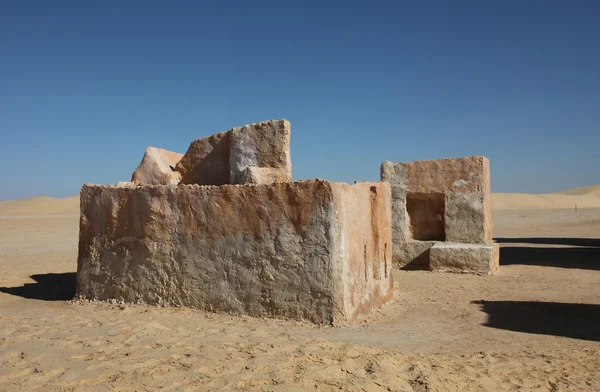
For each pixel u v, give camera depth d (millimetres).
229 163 7789
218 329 5230
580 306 7562
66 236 20844
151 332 4965
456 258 10891
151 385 3566
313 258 5867
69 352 4273
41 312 6480
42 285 9109
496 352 5141
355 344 4762
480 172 11250
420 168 11750
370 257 7023
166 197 6691
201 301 6391
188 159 8281
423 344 5371
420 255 11664
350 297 6168
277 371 3873
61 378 3652
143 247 6801
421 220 12508
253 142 7477
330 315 5809
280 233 6016
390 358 4387
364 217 6844
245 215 6203
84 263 7340
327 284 5816
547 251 15312
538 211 42844
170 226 6645
